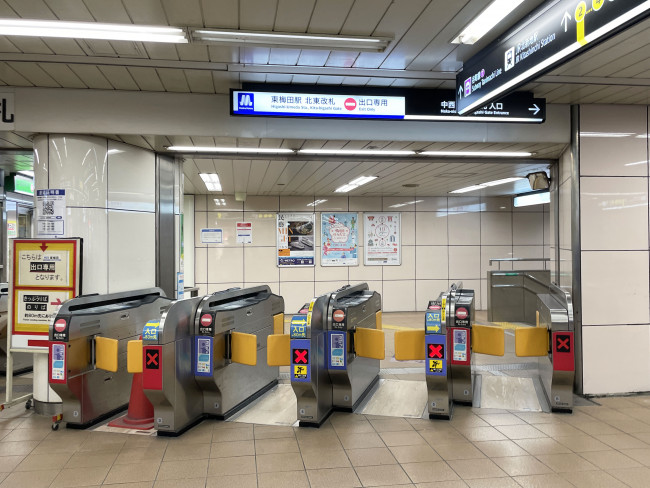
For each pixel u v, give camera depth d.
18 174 8.67
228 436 4.59
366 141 5.68
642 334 5.77
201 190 11.27
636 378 5.77
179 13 3.49
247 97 4.87
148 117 5.25
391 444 4.32
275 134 5.44
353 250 12.64
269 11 3.48
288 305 12.38
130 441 4.46
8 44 4.01
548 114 5.77
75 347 4.67
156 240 6.24
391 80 4.88
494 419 4.97
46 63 4.43
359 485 3.53
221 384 5.07
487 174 8.55
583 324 5.71
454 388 5.48
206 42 3.88
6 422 4.99
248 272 12.27
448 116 5.11
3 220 8.28
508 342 8.98
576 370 5.74
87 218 5.29
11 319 5.20
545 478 3.60
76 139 5.25
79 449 4.27
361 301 5.94
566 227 6.07
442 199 13.01
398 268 12.83
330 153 6.51
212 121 5.34
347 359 5.14
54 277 5.12
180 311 4.74
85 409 4.82
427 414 5.17
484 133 5.72
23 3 3.32
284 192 11.73
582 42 2.80
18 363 7.08
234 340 5.16
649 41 3.91
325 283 12.53
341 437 4.52
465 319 5.21
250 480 3.63
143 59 4.34
